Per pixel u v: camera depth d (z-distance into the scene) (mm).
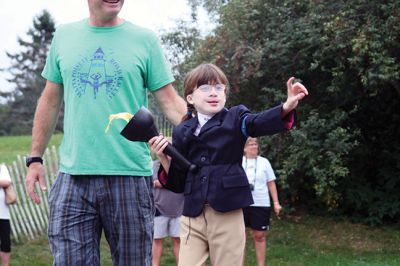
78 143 2857
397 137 10992
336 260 8031
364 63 8570
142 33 2984
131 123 2707
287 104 2680
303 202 11594
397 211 10477
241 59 9578
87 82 2863
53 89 3100
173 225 6582
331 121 9273
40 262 7680
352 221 10836
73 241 2830
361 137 10805
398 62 8547
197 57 10250
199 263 3254
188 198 3252
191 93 3264
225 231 3184
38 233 9164
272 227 10375
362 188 10781
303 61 9742
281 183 9219
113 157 2850
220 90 3188
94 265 2889
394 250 8859
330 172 8898
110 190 2867
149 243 2982
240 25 9727
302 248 8875
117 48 2900
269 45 9430
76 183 2885
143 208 2932
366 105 10664
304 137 8844
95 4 2842
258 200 6797
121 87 2875
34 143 3154
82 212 2873
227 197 3121
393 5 8125
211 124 3172
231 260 3195
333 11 8961
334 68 8922
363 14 8570
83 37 2922
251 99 10375
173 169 3203
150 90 3107
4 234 6492
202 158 3184
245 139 3121
